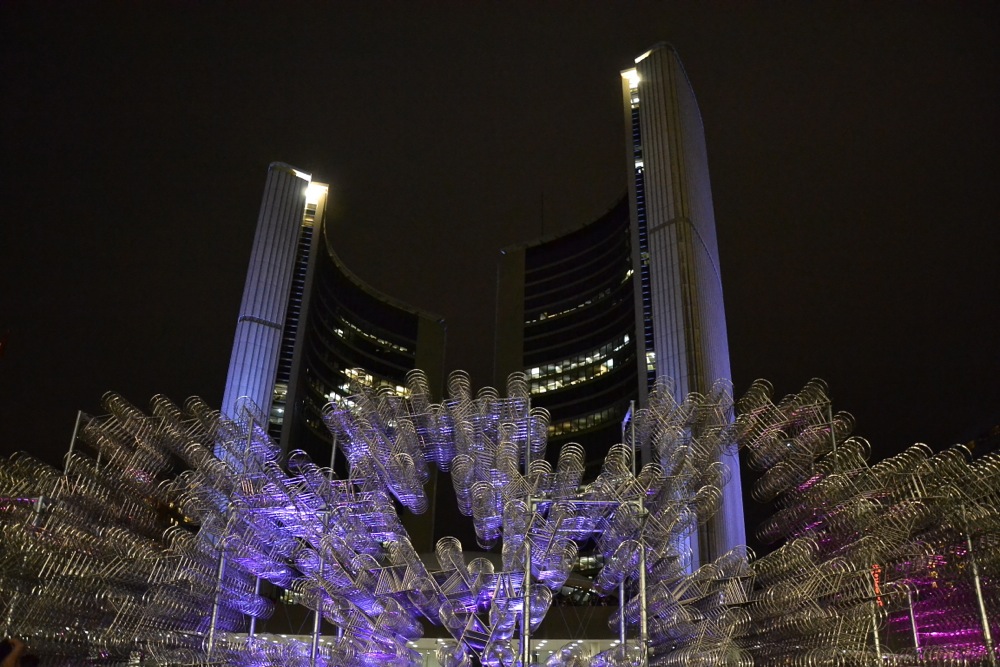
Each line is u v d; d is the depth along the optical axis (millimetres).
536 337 105312
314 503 18047
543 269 110500
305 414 87500
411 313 115000
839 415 17219
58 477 16969
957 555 14148
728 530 48750
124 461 18734
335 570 17266
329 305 100000
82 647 15195
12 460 16375
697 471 17453
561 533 17328
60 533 15781
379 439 18453
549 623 42312
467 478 18359
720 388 18219
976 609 13945
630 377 91750
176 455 19250
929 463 14648
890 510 14789
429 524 90438
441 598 17281
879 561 14562
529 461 19141
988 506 13805
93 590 15820
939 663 13359
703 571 16422
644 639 15828
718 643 15062
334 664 16656
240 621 20500
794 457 17219
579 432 94688
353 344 104562
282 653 17812
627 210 101500
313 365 91688
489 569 17078
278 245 79500
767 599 15336
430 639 32219
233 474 18562
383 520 17984
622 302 97438
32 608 14344
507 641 17234
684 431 17875
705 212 76375
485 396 19094
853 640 14219
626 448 18391
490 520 18141
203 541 18281
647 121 75062
